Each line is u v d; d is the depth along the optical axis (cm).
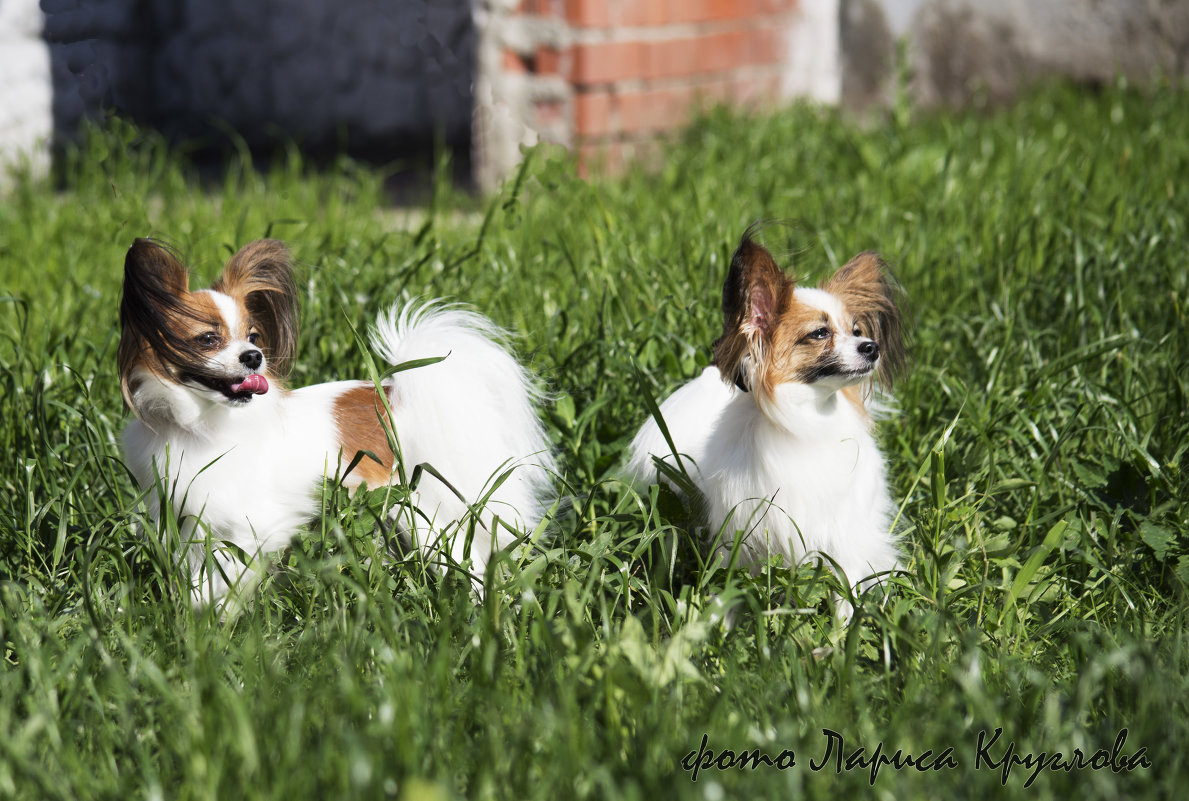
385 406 299
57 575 303
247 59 1184
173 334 280
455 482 321
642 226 580
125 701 230
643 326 429
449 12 1196
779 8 919
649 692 234
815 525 300
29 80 943
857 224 555
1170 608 290
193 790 205
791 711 241
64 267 545
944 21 917
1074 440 368
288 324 318
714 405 324
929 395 401
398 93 1206
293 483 303
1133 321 444
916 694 245
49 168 840
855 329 300
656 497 297
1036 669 264
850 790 208
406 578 292
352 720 226
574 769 211
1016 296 464
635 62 802
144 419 290
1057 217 529
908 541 336
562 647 251
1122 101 778
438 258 513
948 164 585
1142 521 311
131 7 1105
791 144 735
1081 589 309
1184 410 366
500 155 809
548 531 336
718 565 293
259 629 269
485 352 331
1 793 207
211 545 289
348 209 667
